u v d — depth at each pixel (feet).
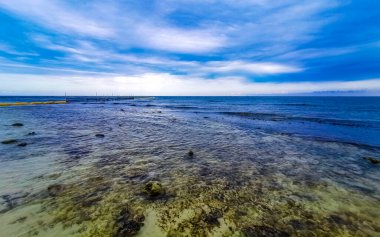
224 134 54.49
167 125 71.05
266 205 17.93
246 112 133.08
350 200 19.17
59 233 13.55
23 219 14.98
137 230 14.10
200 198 18.94
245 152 36.63
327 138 50.03
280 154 35.65
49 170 25.17
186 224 14.90
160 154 34.12
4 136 45.09
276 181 23.53
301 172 26.78
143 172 25.46
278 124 75.31
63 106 186.70
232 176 24.82
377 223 15.55
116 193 19.56
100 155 32.45
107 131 55.72
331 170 27.81
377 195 20.30
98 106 202.18
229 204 17.97
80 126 63.72
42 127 59.26
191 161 30.60
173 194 19.65
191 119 91.61
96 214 15.93
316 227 14.89
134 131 57.21
